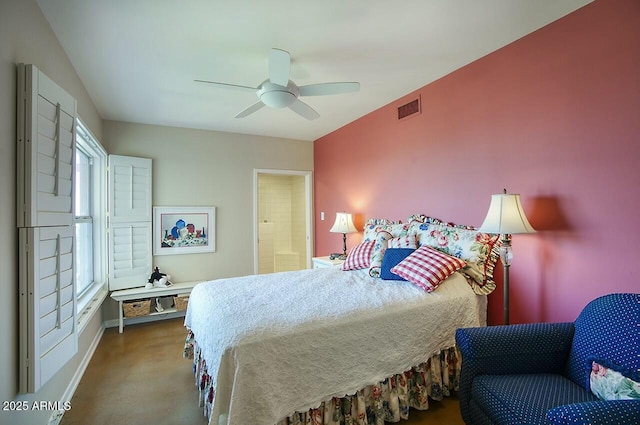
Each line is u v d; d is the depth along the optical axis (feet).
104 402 7.21
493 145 8.06
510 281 7.79
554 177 6.82
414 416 6.56
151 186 13.43
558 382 5.03
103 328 12.01
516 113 7.54
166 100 10.84
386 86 10.06
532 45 7.18
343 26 6.72
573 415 3.44
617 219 5.87
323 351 5.50
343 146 14.47
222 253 15.07
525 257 7.45
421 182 10.25
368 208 12.87
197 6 5.97
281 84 7.03
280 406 4.99
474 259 7.87
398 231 10.05
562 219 6.70
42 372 5.17
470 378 5.36
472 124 8.58
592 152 6.21
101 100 10.75
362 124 13.11
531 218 7.26
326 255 16.12
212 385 5.41
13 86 4.88
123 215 12.54
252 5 5.97
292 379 5.18
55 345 5.58
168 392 7.63
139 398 7.38
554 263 6.86
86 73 8.71
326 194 16.10
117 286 12.39
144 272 13.04
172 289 12.85
